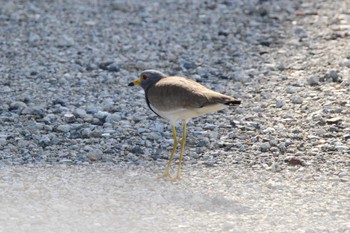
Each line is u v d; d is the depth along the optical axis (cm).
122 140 1370
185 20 2045
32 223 1040
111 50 1836
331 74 1619
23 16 2066
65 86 1627
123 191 1159
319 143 1348
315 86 1588
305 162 1278
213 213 1084
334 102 1502
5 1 2183
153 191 1163
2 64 1744
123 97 1571
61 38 1894
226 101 1163
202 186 1187
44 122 1441
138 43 1881
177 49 1844
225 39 1905
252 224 1048
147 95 1237
